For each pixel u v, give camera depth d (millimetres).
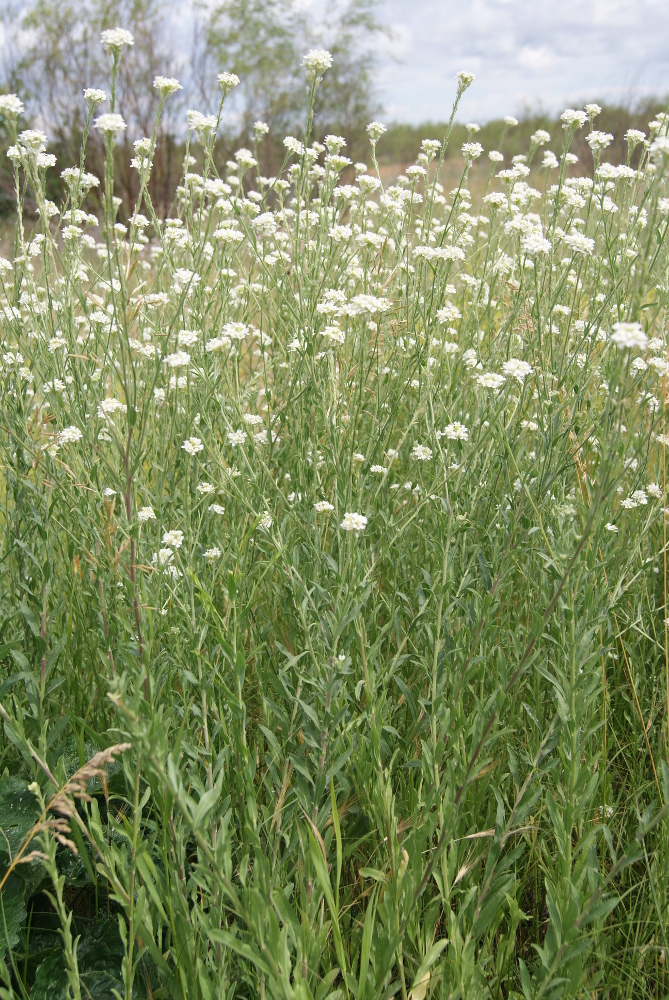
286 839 1602
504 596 2227
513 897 1726
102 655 1719
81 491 2172
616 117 9750
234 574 1960
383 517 2238
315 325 2381
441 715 1772
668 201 2379
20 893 1642
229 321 2789
